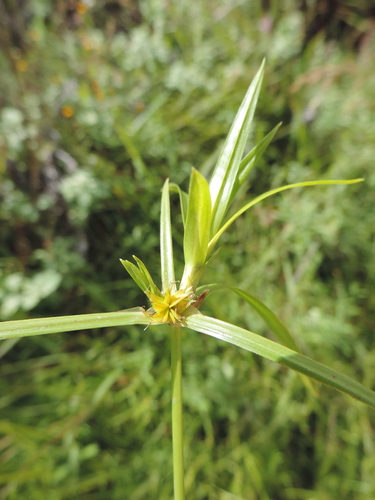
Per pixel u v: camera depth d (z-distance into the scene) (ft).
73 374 1.05
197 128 1.11
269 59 1.17
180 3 1.24
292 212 1.03
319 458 0.99
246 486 0.95
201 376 1.00
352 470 0.98
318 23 1.38
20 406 1.02
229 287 0.37
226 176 0.36
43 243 1.09
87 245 1.08
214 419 1.01
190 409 1.00
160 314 0.32
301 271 1.05
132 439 1.00
